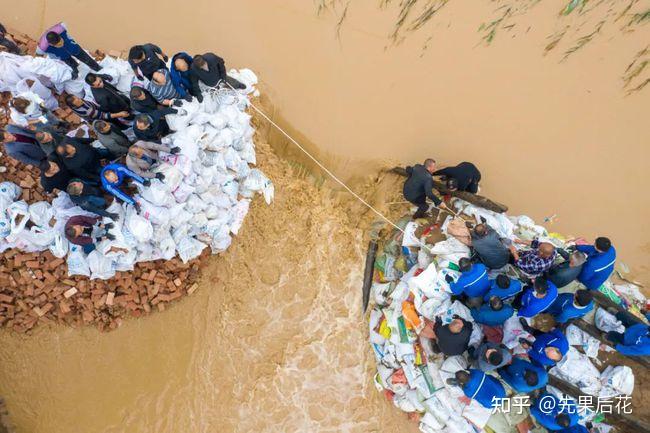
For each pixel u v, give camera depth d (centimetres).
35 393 670
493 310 610
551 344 613
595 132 805
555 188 795
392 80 802
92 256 641
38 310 668
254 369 700
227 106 698
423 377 675
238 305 718
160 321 711
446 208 729
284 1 806
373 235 749
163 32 782
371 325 719
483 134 798
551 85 812
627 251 783
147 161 619
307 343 711
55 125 655
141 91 593
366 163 778
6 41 687
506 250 630
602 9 803
